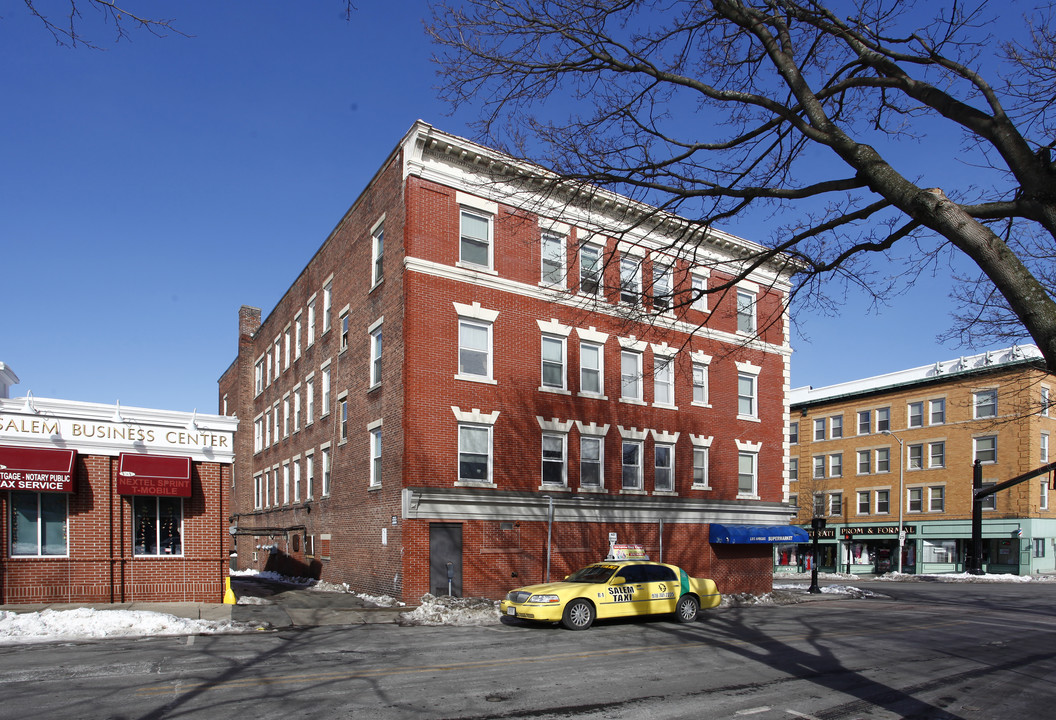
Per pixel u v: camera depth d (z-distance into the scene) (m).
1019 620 20.75
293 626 16.64
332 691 9.52
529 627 16.89
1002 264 5.39
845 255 8.12
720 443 28.34
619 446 25.28
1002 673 12.11
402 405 21.31
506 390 22.97
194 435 19.53
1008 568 46.09
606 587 17.20
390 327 22.69
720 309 28.78
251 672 10.75
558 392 24.06
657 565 18.50
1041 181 5.65
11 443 17.23
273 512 35.34
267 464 37.44
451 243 22.53
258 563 38.09
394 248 22.78
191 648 13.03
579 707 8.98
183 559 19.17
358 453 24.69
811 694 10.06
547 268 24.34
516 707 8.90
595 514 24.14
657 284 26.06
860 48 7.33
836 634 16.47
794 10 7.49
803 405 59.50
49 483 17.22
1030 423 45.28
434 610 18.62
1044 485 46.19
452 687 9.89
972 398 48.19
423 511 20.77
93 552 18.03
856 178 6.83
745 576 28.42
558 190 9.27
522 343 23.53
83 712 8.35
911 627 18.38
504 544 22.12
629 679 10.71
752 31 7.45
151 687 9.66
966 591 33.44
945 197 5.80
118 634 14.55
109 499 18.36
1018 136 5.88
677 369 27.34
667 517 26.19
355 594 23.28
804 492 58.75
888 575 47.56
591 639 14.87
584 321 24.91
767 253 8.44
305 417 31.48
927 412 51.00
